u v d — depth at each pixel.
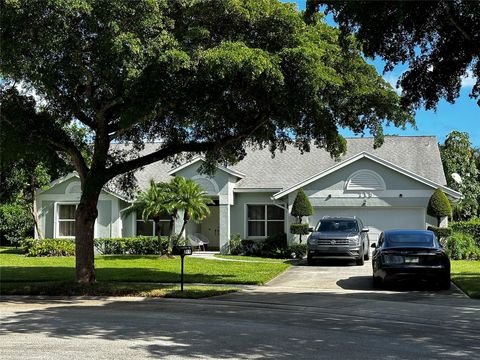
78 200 28.22
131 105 11.86
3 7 11.04
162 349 7.49
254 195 27.80
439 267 13.86
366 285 15.29
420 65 13.53
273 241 25.73
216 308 11.50
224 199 27.02
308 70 12.10
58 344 7.83
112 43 10.95
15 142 13.63
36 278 16.91
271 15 12.43
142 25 11.39
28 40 11.27
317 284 15.52
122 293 13.63
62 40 11.23
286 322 9.73
